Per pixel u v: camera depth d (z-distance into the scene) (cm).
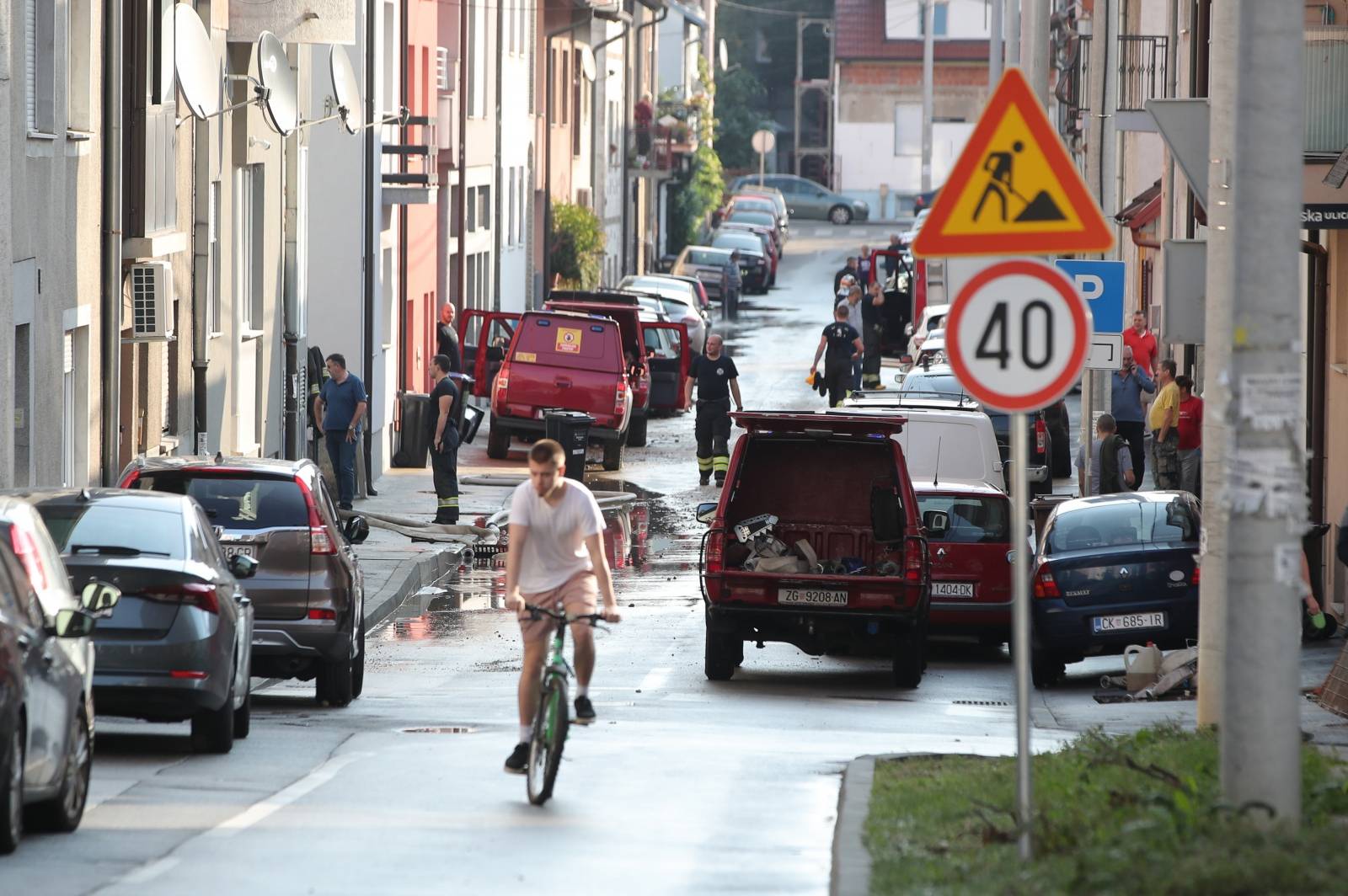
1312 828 2594
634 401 12438
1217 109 4097
